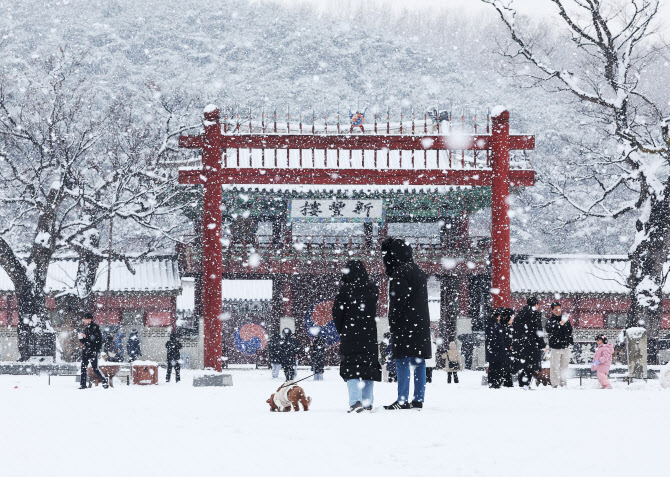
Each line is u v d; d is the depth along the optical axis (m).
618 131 38.12
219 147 32.12
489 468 5.75
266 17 169.38
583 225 76.25
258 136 32.66
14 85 59.91
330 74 144.88
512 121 99.75
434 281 78.12
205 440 7.62
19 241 58.66
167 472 5.90
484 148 33.12
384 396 16.41
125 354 43.00
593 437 7.09
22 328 37.03
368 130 40.62
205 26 163.62
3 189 43.94
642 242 39.38
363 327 10.57
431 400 13.02
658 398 12.12
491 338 18.28
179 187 41.28
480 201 43.56
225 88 128.25
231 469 5.99
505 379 18.25
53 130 39.62
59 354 38.25
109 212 39.22
